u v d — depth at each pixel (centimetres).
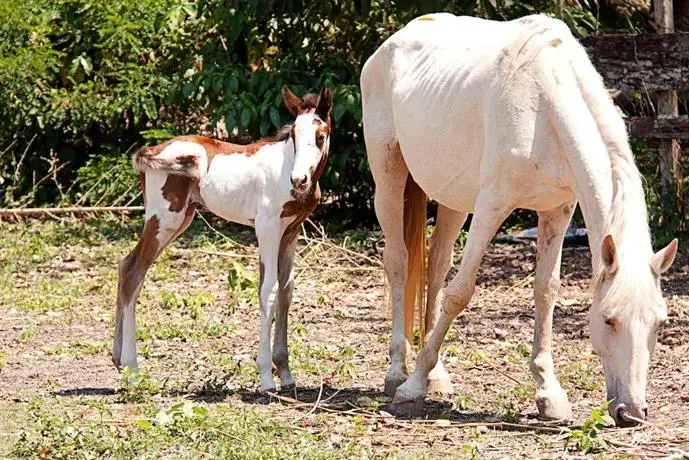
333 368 860
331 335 991
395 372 763
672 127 1383
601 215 611
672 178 1401
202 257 1371
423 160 721
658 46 1383
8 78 1670
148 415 691
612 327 582
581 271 1260
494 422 681
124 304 786
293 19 1595
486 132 659
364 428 657
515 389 772
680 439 610
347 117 1523
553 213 691
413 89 734
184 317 1066
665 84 1387
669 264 590
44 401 730
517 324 1023
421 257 790
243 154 779
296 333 979
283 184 754
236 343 955
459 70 694
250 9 1526
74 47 1727
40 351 924
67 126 1700
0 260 1350
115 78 1745
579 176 621
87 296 1175
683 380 796
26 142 1719
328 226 1537
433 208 1611
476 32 720
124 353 785
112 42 1670
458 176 700
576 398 759
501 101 647
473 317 1059
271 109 1502
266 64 1680
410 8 1438
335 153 1543
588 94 639
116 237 1503
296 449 608
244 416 670
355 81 1543
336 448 621
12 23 1702
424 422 673
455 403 738
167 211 782
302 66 1566
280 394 766
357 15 1596
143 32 1723
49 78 1712
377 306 1120
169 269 1303
